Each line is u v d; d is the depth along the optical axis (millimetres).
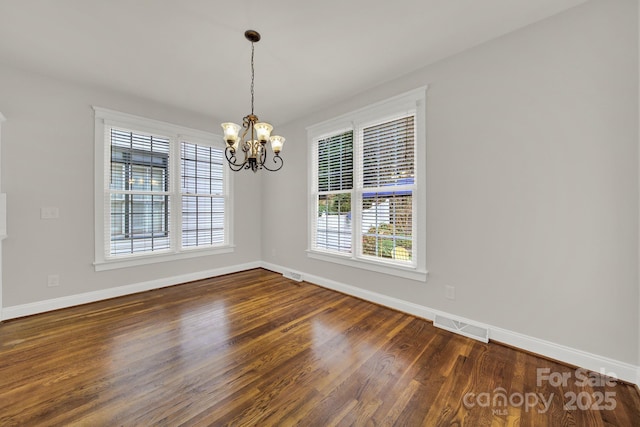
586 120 1774
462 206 2338
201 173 3945
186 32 2078
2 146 2494
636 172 1625
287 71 2658
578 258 1821
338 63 2518
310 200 3779
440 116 2459
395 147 2824
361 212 3176
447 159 2418
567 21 1832
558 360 1896
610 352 1726
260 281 3869
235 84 2926
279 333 2318
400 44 2234
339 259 3389
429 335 2289
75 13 1863
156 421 1368
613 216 1699
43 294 2721
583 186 1793
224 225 4242
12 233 2557
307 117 3814
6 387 1603
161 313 2721
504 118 2102
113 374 1735
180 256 3713
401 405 1494
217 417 1398
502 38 2109
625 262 1671
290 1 1773
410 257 2730
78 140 2898
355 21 1969
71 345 2088
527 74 1995
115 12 1859
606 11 1702
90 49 2289
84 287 2961
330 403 1505
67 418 1380
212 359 1919
